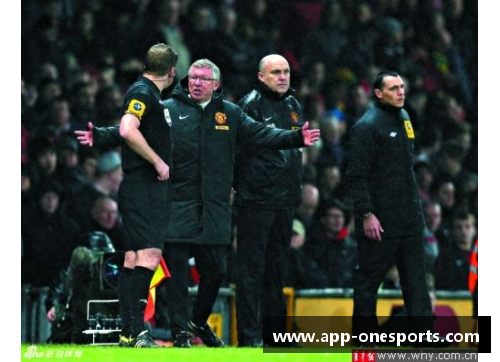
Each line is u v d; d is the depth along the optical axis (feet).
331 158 171.12
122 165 85.71
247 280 97.81
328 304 128.06
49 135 148.87
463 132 195.21
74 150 142.31
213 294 97.19
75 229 132.16
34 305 120.57
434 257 154.71
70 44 165.58
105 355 74.13
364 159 100.73
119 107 156.76
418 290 102.37
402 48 205.57
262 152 97.66
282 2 196.34
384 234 101.19
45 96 152.87
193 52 174.60
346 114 184.34
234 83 173.78
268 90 99.60
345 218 145.79
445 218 177.78
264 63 99.50
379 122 101.35
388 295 132.26
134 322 84.79
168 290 94.22
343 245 144.87
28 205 133.49
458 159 187.93
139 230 84.28
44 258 129.29
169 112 95.55
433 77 207.10
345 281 143.02
